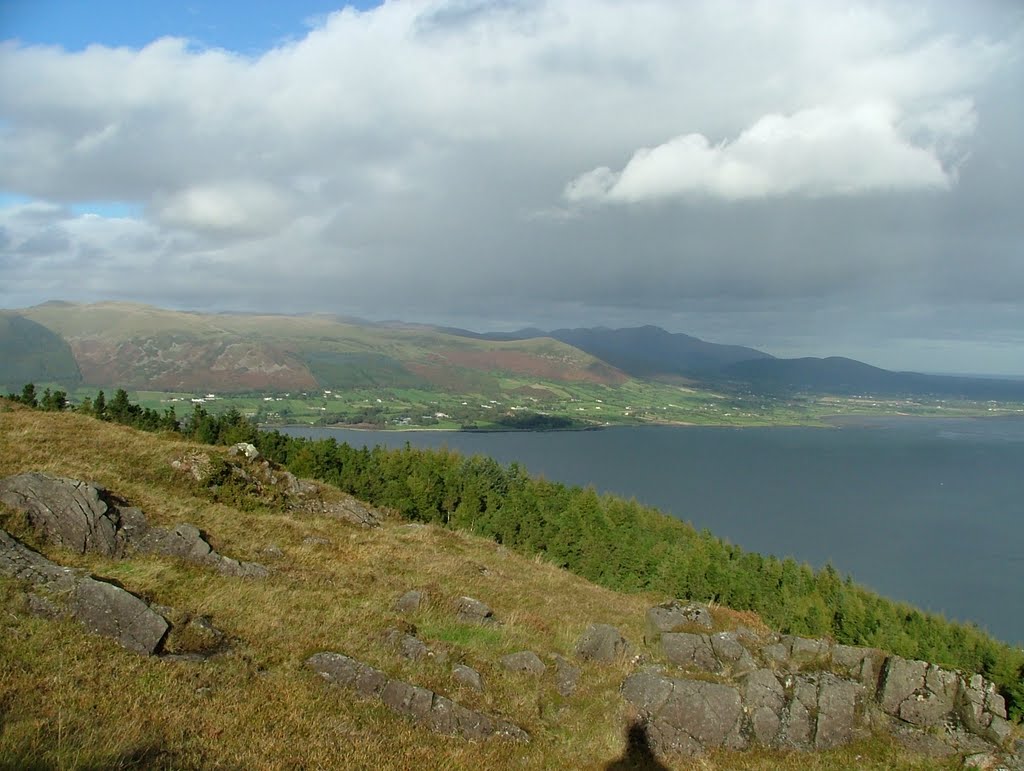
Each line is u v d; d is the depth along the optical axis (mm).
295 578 22359
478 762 13773
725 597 57531
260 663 15633
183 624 15984
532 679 18594
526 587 31406
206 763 11078
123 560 19406
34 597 14844
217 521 26734
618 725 16812
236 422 71562
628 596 39438
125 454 31469
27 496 19516
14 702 11297
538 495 85000
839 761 16406
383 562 28422
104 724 11367
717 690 17609
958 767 16328
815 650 20266
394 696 15508
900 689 18375
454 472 77500
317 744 12742
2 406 35906
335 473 64688
